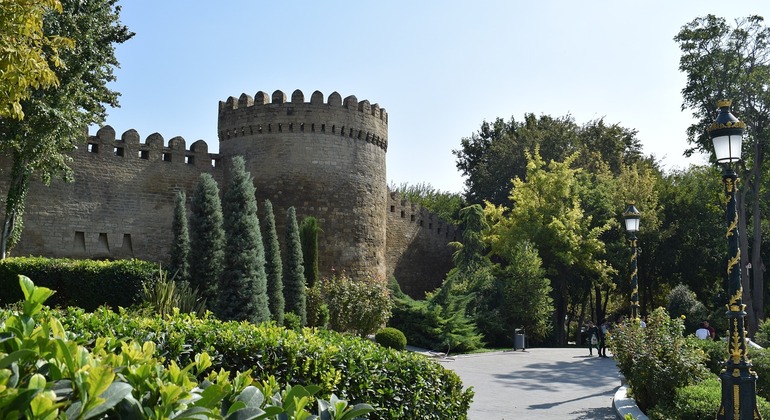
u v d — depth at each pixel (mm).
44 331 3412
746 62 41000
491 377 21859
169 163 35562
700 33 41375
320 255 35969
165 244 34781
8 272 22156
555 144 57031
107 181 33094
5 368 2852
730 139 10906
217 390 3289
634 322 15656
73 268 21797
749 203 45281
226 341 7367
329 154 36938
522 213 45875
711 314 41875
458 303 35562
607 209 47406
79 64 24359
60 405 2592
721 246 47281
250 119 37438
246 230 22031
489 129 68812
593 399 17062
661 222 48000
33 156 24875
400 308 33938
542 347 39969
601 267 44219
